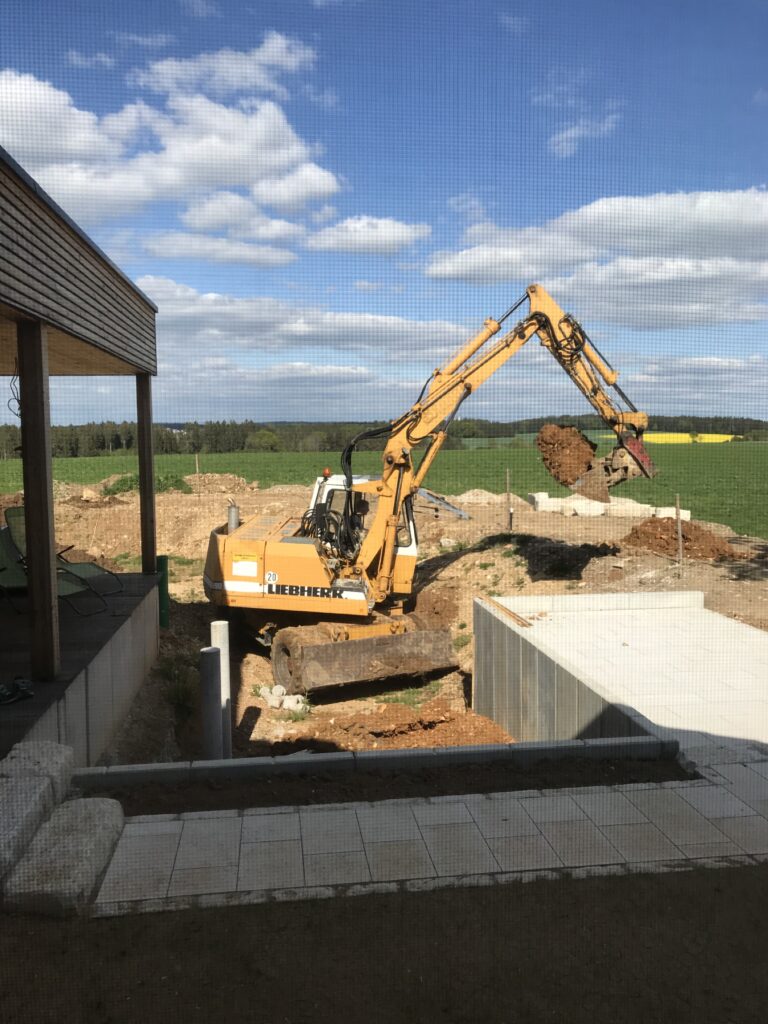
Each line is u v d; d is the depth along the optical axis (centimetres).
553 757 525
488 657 903
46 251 529
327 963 310
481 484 3409
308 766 492
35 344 529
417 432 1043
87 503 2236
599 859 392
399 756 504
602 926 339
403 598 1134
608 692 624
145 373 934
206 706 635
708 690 672
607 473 1063
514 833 417
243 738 812
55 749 445
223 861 382
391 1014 284
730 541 1525
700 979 308
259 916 339
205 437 5781
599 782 491
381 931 331
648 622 902
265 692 948
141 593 863
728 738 565
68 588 749
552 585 1209
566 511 1994
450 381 1057
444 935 330
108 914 338
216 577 1023
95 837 377
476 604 946
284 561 1002
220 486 2759
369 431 1025
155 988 294
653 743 532
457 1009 288
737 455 5031
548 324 1066
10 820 366
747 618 956
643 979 306
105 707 650
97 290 671
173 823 419
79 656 612
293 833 411
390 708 878
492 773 502
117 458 4941
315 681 892
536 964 313
